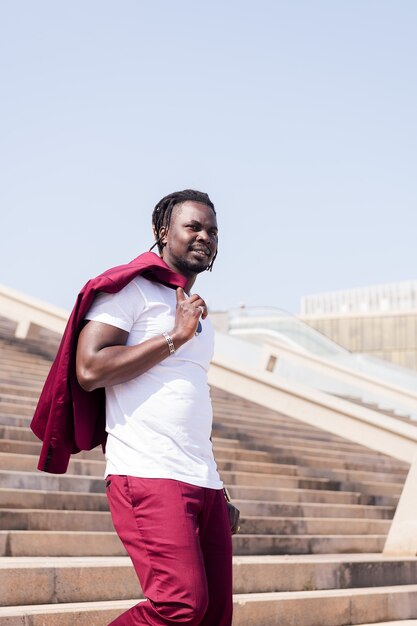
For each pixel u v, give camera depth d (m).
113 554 6.58
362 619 6.41
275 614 5.88
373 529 9.08
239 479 9.44
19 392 10.51
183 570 3.31
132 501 3.44
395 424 8.48
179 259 3.78
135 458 3.47
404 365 24.47
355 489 10.50
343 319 25.50
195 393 3.59
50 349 14.28
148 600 3.44
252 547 7.42
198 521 3.51
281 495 9.31
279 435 12.88
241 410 14.20
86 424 3.61
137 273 3.56
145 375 3.55
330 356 20.34
